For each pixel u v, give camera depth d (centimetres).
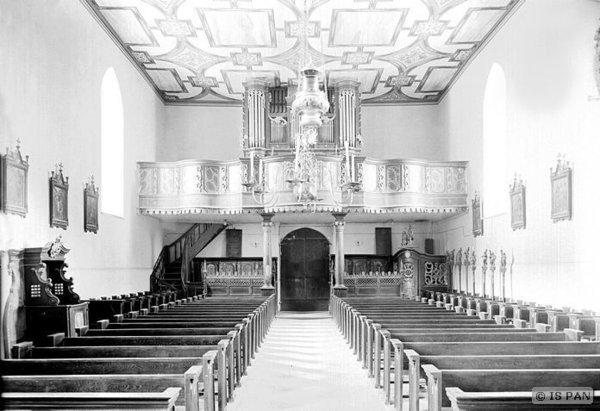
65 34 1294
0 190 956
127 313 1142
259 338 1333
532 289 1379
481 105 1812
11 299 920
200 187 1972
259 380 956
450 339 797
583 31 1116
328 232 2500
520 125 1468
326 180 1908
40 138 1137
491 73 1734
